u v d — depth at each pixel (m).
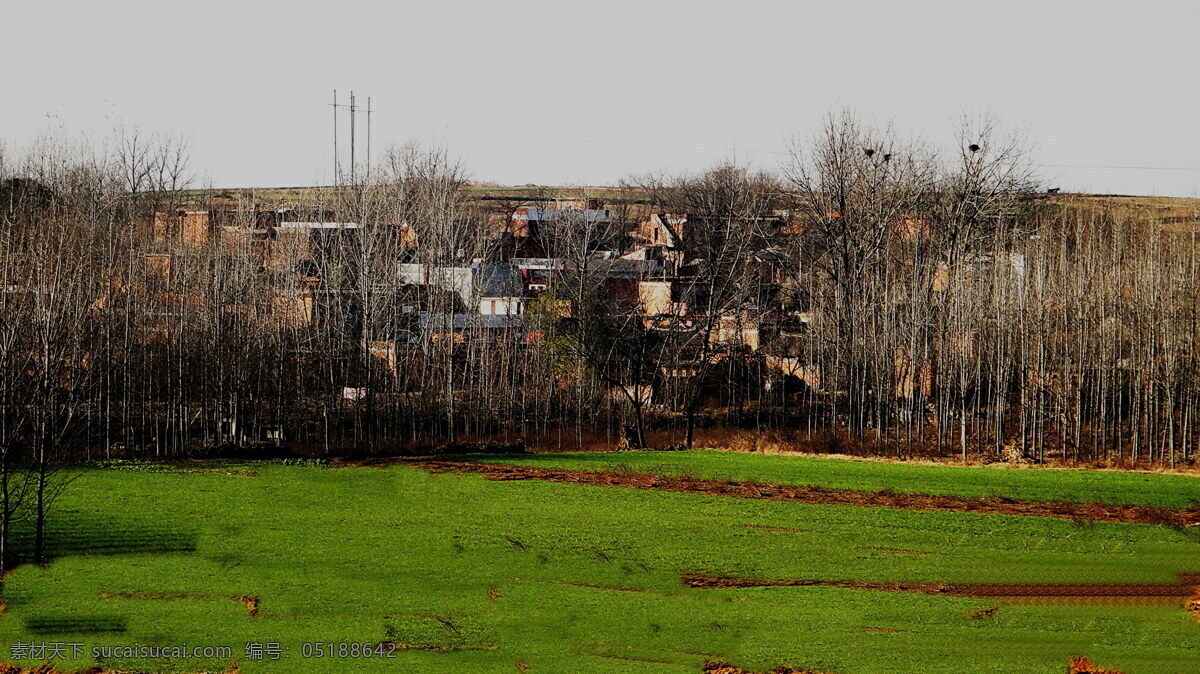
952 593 69.75
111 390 126.19
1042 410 126.31
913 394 132.75
